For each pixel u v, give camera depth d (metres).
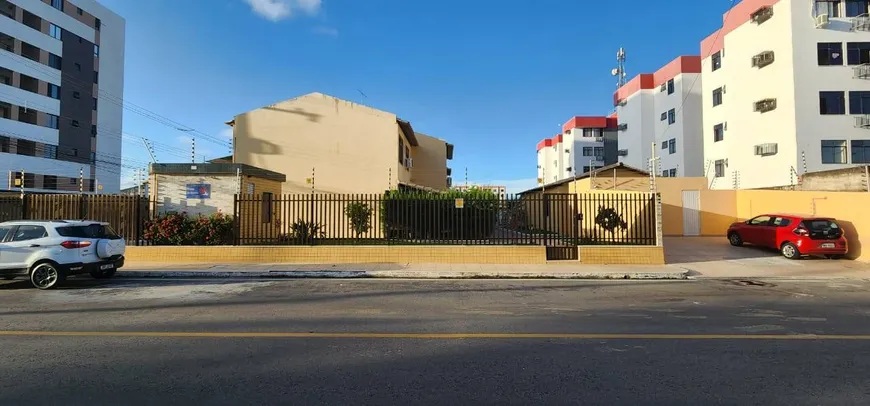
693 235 21.52
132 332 5.91
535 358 4.93
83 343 5.39
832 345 5.50
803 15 27.77
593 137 64.75
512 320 6.73
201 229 13.73
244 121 23.84
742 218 21.22
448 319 6.78
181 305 7.75
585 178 22.73
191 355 4.95
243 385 4.11
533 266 12.67
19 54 41.22
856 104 27.19
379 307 7.66
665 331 6.13
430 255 13.25
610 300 8.45
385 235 15.23
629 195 15.16
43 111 43.38
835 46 27.50
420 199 13.94
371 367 4.61
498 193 14.62
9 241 9.27
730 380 4.32
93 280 10.74
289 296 8.68
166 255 13.27
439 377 4.35
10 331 5.93
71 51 46.56
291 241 13.95
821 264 13.73
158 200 15.16
